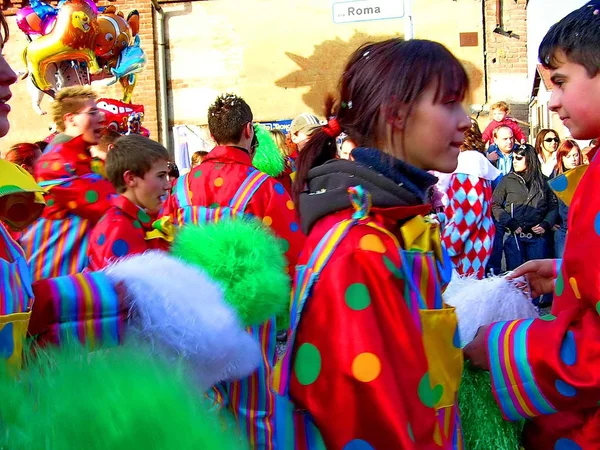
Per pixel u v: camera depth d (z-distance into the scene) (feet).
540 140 24.89
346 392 3.93
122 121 22.77
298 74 34.65
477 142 15.60
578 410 4.79
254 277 6.81
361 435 3.88
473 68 33.42
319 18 34.32
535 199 19.39
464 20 33.24
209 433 3.02
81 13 23.98
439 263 4.79
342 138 6.59
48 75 24.94
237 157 11.22
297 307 4.42
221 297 4.74
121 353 3.33
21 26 24.97
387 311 4.09
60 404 2.81
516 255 19.57
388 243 4.28
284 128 34.83
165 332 4.12
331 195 4.57
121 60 26.25
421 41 4.78
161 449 2.81
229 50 34.91
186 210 11.01
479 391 5.03
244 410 9.07
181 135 35.32
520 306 5.63
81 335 3.95
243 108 11.46
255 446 9.05
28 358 3.28
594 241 4.44
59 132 11.59
